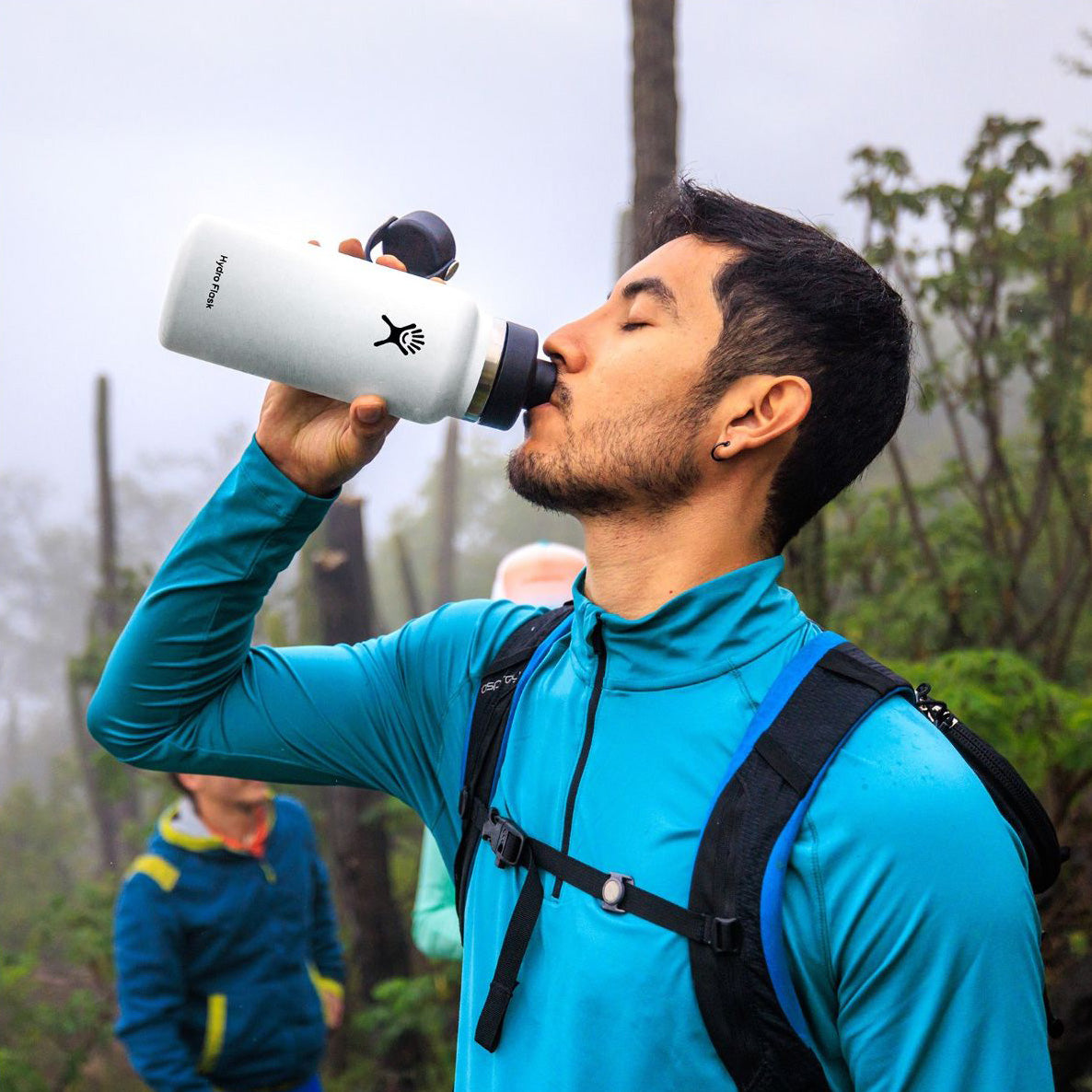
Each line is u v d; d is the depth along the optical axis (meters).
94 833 15.62
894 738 1.21
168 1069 3.48
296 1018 3.76
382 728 1.59
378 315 1.41
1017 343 5.43
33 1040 6.95
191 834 3.61
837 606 6.43
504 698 1.47
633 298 1.39
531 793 1.37
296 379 1.45
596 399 1.36
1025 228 5.29
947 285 5.36
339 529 6.50
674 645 1.33
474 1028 1.35
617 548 1.38
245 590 1.52
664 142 4.38
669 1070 1.19
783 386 1.34
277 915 3.73
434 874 3.22
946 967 1.15
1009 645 5.21
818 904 1.17
